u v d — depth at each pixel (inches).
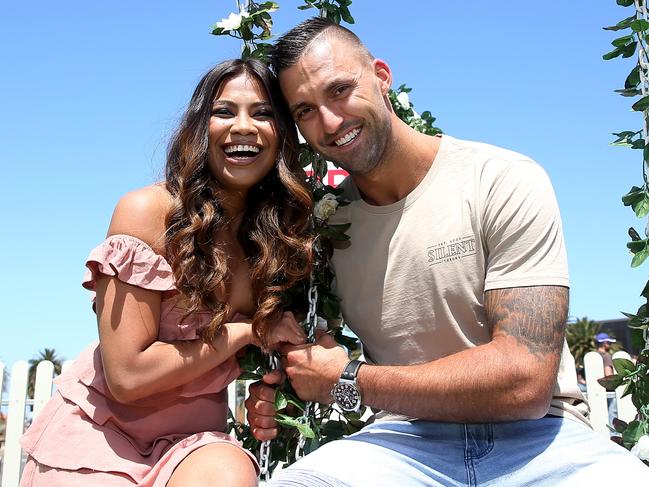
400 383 91.2
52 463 92.3
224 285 103.5
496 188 96.6
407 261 101.8
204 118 103.9
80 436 93.5
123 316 93.8
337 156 104.2
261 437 102.0
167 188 103.6
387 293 103.4
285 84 105.1
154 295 96.5
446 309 99.1
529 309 90.0
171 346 95.3
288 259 105.8
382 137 102.3
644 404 105.2
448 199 100.3
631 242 105.7
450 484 93.0
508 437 93.8
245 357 104.1
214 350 96.9
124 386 92.4
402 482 90.7
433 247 99.7
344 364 96.9
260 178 106.2
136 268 94.8
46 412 99.2
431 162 103.6
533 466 90.1
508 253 93.4
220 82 104.8
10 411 212.8
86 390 97.3
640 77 107.3
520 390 86.7
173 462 88.4
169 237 99.0
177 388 98.3
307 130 105.9
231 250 107.7
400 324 102.7
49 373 216.8
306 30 105.5
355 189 112.3
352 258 107.1
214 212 102.1
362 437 97.0
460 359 89.4
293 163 108.7
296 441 110.9
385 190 105.3
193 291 97.4
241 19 115.8
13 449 210.5
